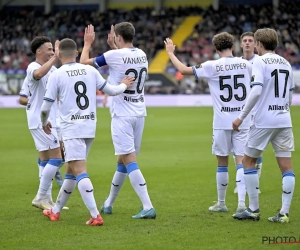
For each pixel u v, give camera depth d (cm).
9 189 3438
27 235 2278
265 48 2453
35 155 5078
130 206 2873
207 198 3070
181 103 12838
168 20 16100
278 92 2406
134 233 2289
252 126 2441
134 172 2561
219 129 2686
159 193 3234
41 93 2814
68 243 2147
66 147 2448
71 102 2445
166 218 2570
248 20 15388
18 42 16012
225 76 2656
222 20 15538
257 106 2423
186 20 16125
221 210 2722
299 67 13162
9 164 4538
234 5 16012
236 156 2702
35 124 2800
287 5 15462
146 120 8762
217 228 2364
